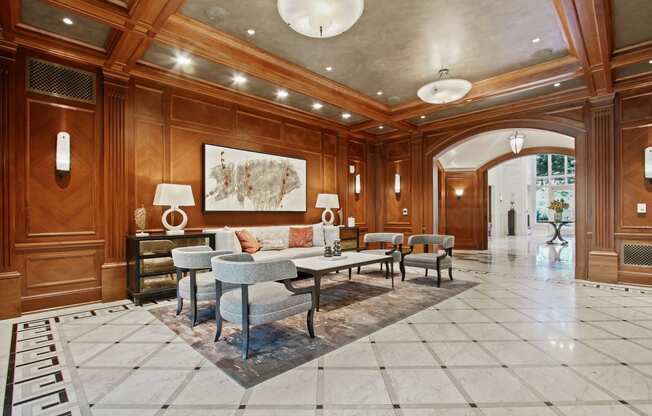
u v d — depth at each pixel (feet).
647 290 14.20
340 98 17.39
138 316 10.93
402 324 10.14
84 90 12.42
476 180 30.58
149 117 13.99
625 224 15.29
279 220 19.16
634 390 6.41
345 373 7.11
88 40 11.56
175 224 14.64
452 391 6.39
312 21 8.52
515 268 20.13
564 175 56.39
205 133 15.83
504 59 13.79
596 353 8.05
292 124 19.88
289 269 8.38
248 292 8.48
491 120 19.77
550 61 13.97
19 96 11.13
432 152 22.70
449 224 31.32
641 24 10.84
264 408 5.85
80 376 6.98
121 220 13.01
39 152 11.48
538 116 17.92
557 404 5.96
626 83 14.90
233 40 12.16
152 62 13.10
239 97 16.62
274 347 8.46
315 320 10.51
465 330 9.62
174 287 13.24
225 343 8.73
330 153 22.20
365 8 10.25
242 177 17.16
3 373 7.11
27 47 11.19
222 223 16.47
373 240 18.65
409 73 15.16
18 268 11.05
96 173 12.64
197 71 13.91
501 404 5.97
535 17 10.79
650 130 14.69
